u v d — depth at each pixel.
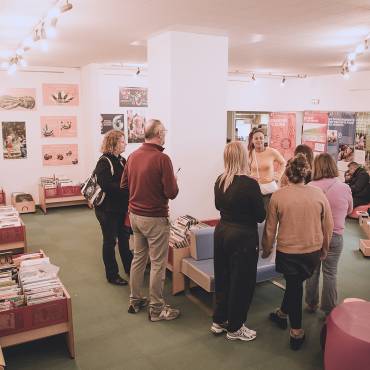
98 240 5.68
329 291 3.29
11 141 7.49
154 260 3.29
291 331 2.96
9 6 3.39
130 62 6.98
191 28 4.18
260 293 3.92
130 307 3.53
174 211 4.48
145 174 3.10
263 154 4.24
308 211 2.72
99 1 3.22
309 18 3.80
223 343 3.06
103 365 2.80
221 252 2.90
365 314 2.54
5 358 2.88
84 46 5.32
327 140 8.80
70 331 2.84
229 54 6.03
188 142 4.46
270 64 7.19
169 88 4.32
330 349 2.44
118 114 7.71
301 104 9.66
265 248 2.93
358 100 8.27
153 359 2.87
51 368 2.77
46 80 7.62
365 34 4.55
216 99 4.58
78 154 8.11
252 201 2.71
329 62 6.84
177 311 3.46
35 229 6.28
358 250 5.26
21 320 2.67
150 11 3.52
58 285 2.87
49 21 3.80
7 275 3.04
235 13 3.60
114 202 3.93
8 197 7.62
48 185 7.45
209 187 4.66
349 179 7.17
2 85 7.28
